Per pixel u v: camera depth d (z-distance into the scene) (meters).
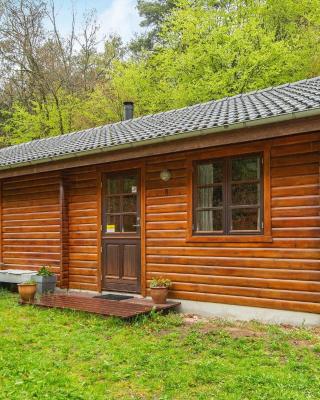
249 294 6.14
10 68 21.66
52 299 7.38
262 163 6.07
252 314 6.11
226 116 6.43
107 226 7.91
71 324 6.02
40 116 20.27
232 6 16.16
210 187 6.62
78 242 8.34
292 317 5.75
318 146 5.61
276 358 4.46
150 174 7.30
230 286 6.33
